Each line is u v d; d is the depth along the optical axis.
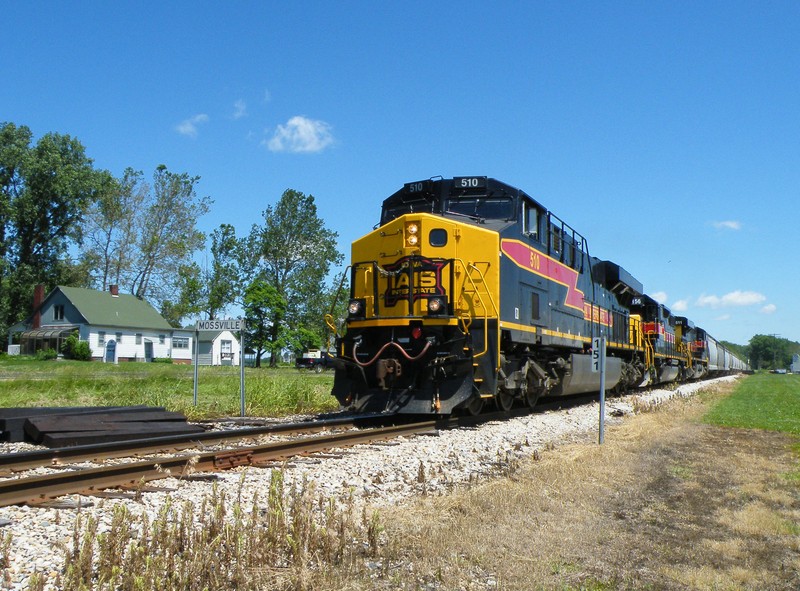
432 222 12.97
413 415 14.63
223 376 28.05
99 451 8.80
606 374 20.39
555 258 16.66
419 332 12.41
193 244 71.75
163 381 23.94
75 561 4.41
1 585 4.23
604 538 6.10
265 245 71.25
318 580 4.65
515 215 14.09
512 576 4.97
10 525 5.41
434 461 9.02
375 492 7.15
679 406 21.41
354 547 5.37
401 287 12.91
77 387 21.08
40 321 59.75
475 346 12.48
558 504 7.10
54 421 10.53
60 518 5.63
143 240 71.12
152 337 62.19
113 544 4.54
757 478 9.14
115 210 69.62
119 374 29.09
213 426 12.79
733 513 7.17
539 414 15.83
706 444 12.62
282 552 5.14
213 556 4.62
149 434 10.83
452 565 5.12
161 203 71.50
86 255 70.81
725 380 56.69
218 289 72.50
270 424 13.27
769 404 24.62
